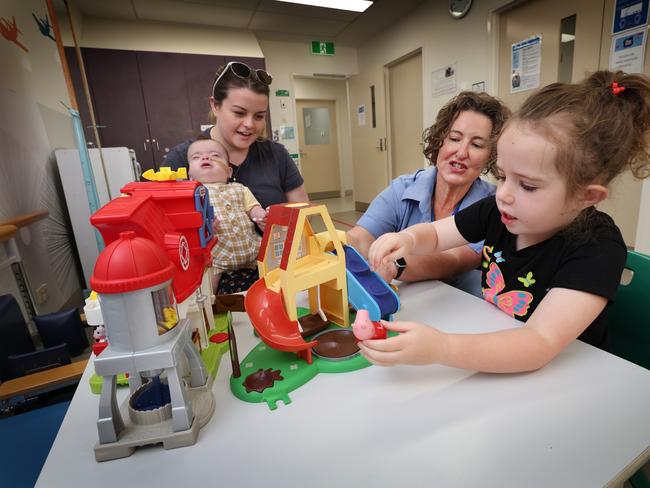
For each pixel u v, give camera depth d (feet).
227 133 4.02
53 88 7.88
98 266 1.16
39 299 6.11
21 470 1.94
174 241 1.40
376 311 1.87
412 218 3.64
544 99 1.65
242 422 1.34
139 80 11.32
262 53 13.38
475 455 1.14
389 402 1.40
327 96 22.29
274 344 1.62
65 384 2.70
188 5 10.75
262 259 1.98
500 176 1.91
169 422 1.29
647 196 6.83
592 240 1.84
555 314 1.62
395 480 1.07
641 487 1.76
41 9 7.67
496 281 2.38
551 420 1.27
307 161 22.75
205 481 1.11
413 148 13.82
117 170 8.13
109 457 1.21
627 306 2.27
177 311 1.42
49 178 7.47
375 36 14.42
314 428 1.29
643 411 1.30
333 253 2.04
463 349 1.46
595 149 1.55
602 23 7.35
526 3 8.84
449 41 11.07
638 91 1.62
